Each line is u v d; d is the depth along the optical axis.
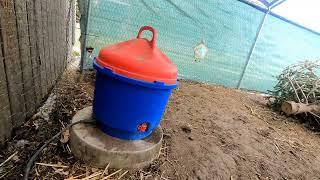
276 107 2.06
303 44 2.53
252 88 2.52
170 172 0.91
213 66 2.24
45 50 1.19
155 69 0.76
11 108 0.87
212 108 1.64
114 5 1.73
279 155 1.27
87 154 0.83
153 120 0.86
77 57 2.29
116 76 0.75
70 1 1.98
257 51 2.36
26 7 0.91
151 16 1.86
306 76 1.98
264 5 2.21
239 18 2.14
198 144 1.13
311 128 1.84
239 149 1.20
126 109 0.80
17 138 0.92
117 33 1.80
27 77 0.98
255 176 1.03
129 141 0.88
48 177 0.78
